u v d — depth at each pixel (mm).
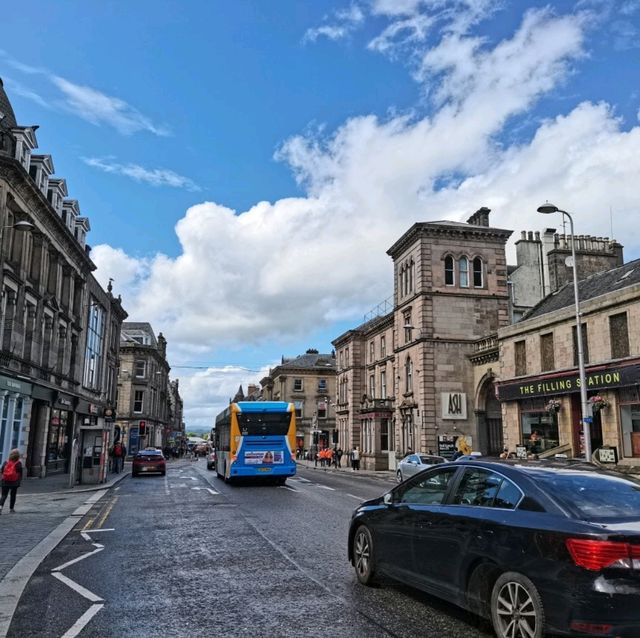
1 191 22562
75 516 14008
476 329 39156
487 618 5312
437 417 37438
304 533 11336
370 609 6293
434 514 6121
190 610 6293
